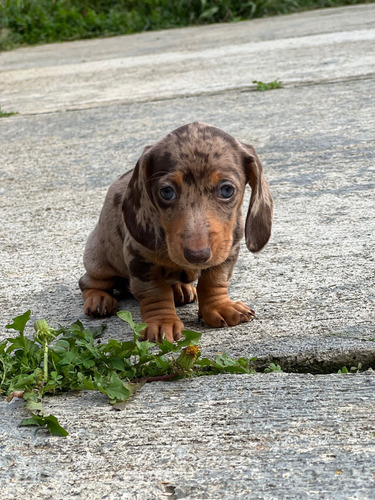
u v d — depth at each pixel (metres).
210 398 0.73
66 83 2.22
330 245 1.03
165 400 0.73
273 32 2.90
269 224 0.84
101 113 1.76
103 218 0.92
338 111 1.55
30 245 1.11
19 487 0.64
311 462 0.65
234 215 0.81
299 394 0.73
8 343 0.86
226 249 0.79
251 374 0.77
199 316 0.89
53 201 1.25
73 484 0.64
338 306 0.89
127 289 1.00
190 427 0.70
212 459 0.66
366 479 0.63
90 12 3.61
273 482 0.63
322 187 1.20
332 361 0.80
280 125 1.50
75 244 1.10
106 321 0.91
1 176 1.38
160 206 0.79
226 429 0.69
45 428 0.70
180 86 1.97
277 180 1.24
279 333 0.84
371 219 1.08
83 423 0.71
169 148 0.79
